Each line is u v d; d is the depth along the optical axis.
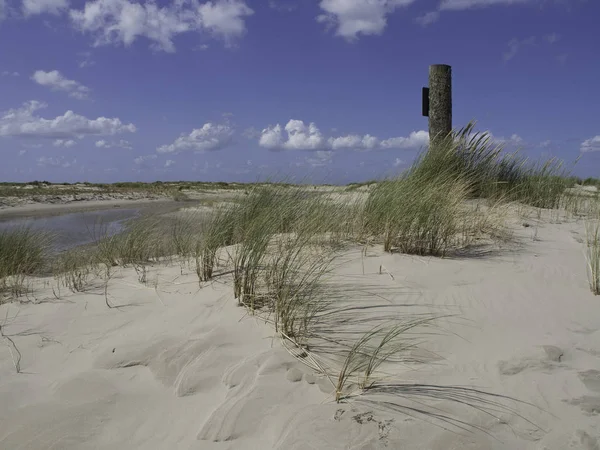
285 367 2.54
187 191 26.14
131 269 4.74
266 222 4.16
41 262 5.70
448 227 4.67
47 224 11.45
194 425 2.15
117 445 2.04
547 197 7.29
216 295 3.65
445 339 2.87
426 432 2.02
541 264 4.32
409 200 4.84
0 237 5.57
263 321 3.12
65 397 2.40
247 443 2.01
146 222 6.32
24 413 2.25
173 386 2.48
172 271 4.46
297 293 3.31
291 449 1.91
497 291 3.63
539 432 2.06
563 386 2.40
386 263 4.17
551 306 3.41
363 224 5.12
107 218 12.85
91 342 3.04
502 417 2.15
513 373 2.52
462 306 3.33
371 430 2.02
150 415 2.25
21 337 3.16
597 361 2.65
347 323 3.05
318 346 2.77
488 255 4.57
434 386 2.38
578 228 5.84
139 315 3.43
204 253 4.21
